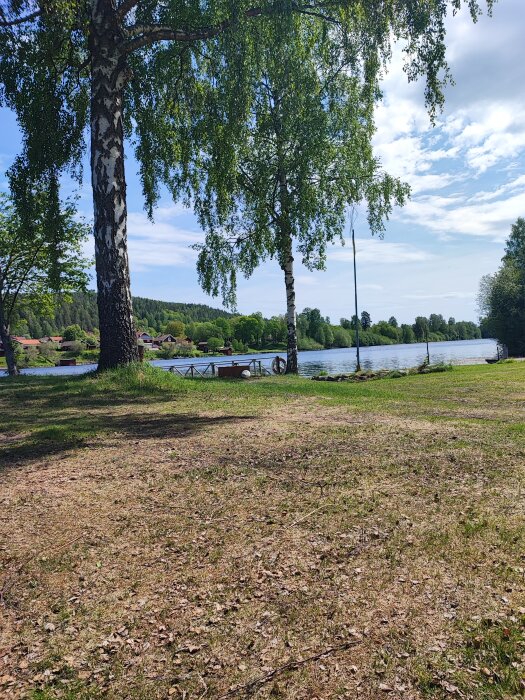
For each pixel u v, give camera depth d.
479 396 13.00
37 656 2.73
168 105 15.87
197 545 3.82
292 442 6.69
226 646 2.73
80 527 4.16
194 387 12.37
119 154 12.67
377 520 4.11
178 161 17.02
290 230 21.50
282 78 19.23
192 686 2.47
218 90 15.34
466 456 5.80
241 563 3.54
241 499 4.66
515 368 22.45
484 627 2.73
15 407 9.78
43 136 14.48
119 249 12.79
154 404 10.09
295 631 2.81
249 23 13.60
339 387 15.12
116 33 12.55
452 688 2.34
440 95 13.55
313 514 4.28
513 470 5.21
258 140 21.12
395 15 13.32
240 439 6.92
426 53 13.29
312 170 21.31
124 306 12.99
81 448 6.52
